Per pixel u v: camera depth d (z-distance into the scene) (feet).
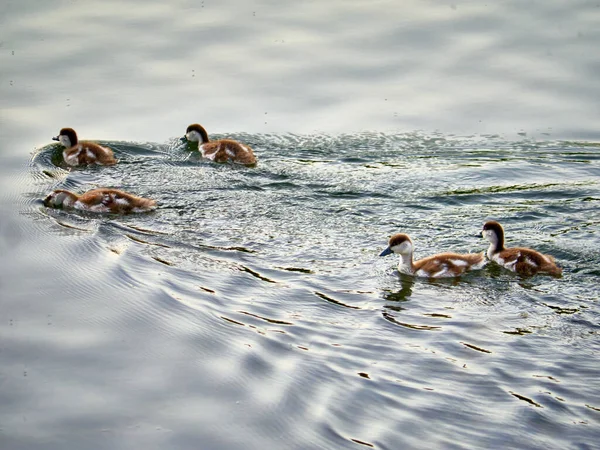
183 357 34.55
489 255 44.19
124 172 55.62
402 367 33.73
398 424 30.14
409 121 62.08
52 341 35.58
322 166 56.49
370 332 36.55
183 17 76.69
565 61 67.46
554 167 55.62
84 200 49.98
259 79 67.26
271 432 29.76
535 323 37.24
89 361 34.12
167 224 47.91
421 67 68.18
